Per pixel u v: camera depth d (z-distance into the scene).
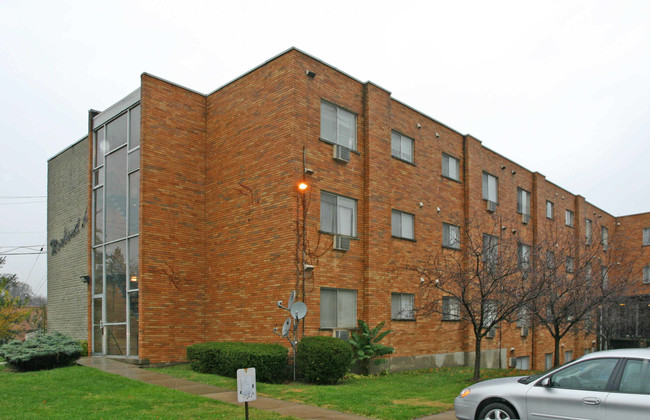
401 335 19.77
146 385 13.20
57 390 12.44
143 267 17.48
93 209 20.89
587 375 8.03
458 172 24.56
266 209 17.19
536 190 30.77
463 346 23.20
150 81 18.42
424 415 10.78
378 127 19.61
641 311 30.83
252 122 18.06
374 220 18.86
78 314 21.72
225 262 18.41
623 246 36.47
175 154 18.83
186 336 18.28
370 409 11.09
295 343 15.31
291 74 16.95
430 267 20.66
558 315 19.78
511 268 17.66
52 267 24.53
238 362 14.62
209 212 19.33
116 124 20.11
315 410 11.04
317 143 17.45
